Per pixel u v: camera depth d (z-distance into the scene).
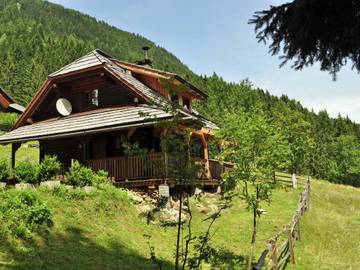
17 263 9.62
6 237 10.59
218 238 16.23
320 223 20.66
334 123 106.06
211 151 25.34
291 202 25.33
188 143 7.39
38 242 11.19
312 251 16.03
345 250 16.81
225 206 9.86
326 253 16.00
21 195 12.62
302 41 4.76
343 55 4.75
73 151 25.02
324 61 4.93
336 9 4.40
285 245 14.41
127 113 20.98
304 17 4.56
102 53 24.80
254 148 12.71
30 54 117.81
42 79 97.50
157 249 13.73
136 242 13.83
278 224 18.97
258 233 17.41
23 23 191.75
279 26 4.88
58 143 25.75
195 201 19.92
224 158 12.97
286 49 5.02
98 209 14.85
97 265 10.90
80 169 17.12
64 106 24.14
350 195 34.03
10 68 101.19
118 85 22.97
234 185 12.49
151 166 7.96
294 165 33.97
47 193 14.43
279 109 92.44
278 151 13.06
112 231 13.95
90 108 24.05
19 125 25.89
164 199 9.20
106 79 23.12
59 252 11.04
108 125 20.45
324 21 4.56
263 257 10.02
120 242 13.22
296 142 32.88
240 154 12.58
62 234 12.28
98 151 24.09
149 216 16.34
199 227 17.23
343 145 87.25
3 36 147.75
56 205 13.74
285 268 13.67
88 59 23.97
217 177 23.75
